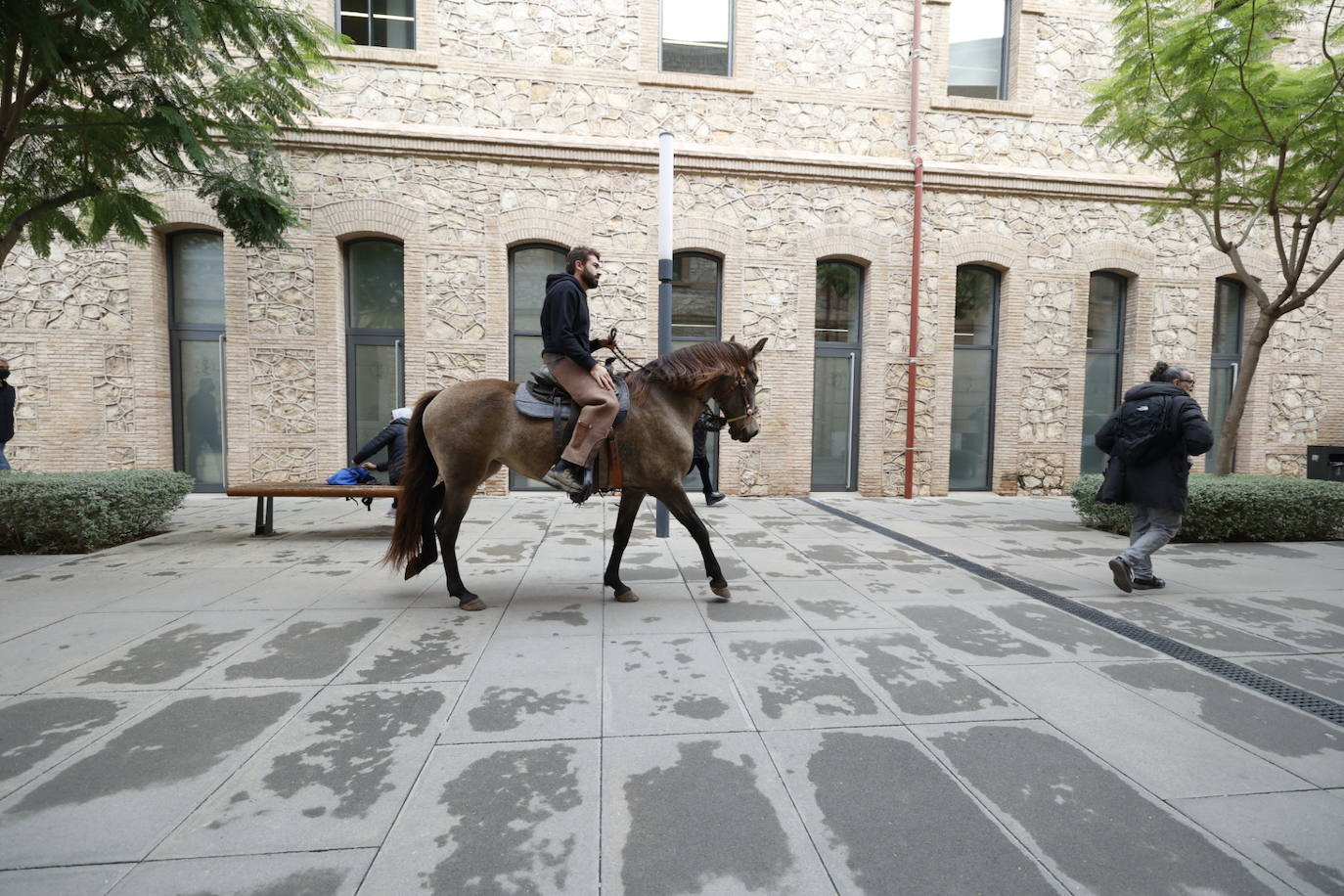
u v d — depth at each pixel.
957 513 8.95
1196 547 6.66
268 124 7.38
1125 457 4.88
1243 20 6.33
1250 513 6.86
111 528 6.19
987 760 2.41
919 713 2.79
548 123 9.93
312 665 3.27
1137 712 2.83
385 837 1.92
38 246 7.15
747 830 1.98
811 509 9.23
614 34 9.99
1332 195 7.16
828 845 1.91
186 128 5.71
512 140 9.65
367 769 2.30
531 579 5.11
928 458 10.87
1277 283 11.34
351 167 9.51
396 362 10.13
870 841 1.93
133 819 1.99
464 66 9.72
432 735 2.55
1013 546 6.57
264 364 9.55
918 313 10.66
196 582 4.95
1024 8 10.63
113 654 3.40
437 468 4.51
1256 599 4.67
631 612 4.22
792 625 3.97
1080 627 3.98
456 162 9.70
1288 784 2.27
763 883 1.75
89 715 2.70
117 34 5.48
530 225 9.85
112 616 4.07
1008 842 1.93
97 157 6.48
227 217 7.46
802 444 10.55
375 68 9.57
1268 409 11.59
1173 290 11.13
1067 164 10.95
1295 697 3.01
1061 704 2.90
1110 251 10.97
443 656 3.40
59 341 9.18
